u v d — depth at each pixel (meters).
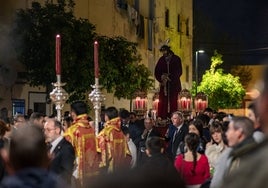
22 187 3.28
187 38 50.19
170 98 18.12
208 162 8.70
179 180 1.90
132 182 1.84
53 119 8.44
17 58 22.83
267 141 1.92
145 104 19.14
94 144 9.45
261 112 2.14
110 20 32.75
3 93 23.30
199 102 21.94
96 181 1.87
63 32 22.45
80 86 23.38
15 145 3.70
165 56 18.34
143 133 13.92
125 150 10.09
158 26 41.81
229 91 49.28
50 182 3.36
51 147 8.27
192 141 8.23
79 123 9.32
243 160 1.95
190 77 51.00
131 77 26.02
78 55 23.34
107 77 24.36
